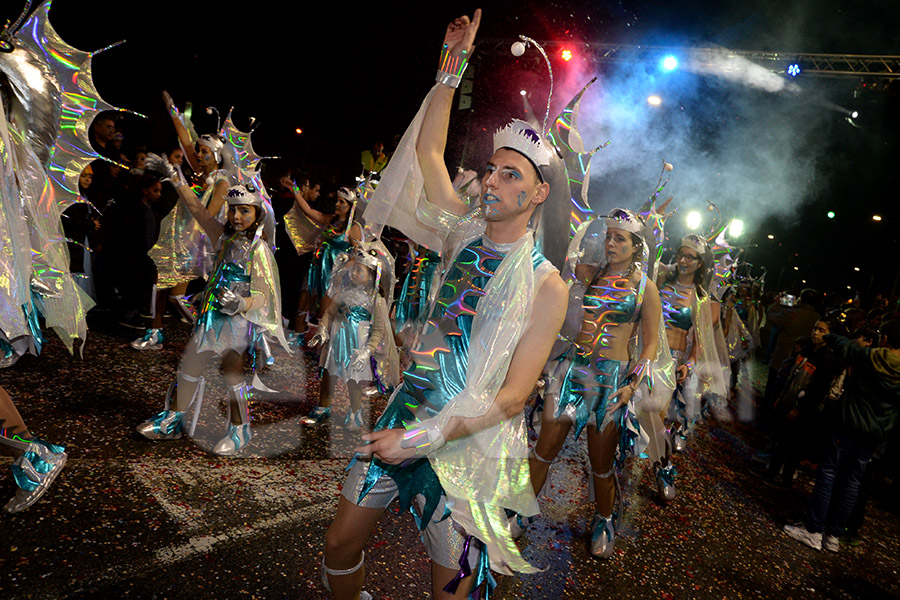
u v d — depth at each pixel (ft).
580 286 12.92
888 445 20.63
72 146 11.14
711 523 15.89
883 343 15.92
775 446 20.51
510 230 6.95
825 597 13.33
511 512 7.97
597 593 11.25
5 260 9.07
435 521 7.00
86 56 11.02
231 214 13.03
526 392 6.41
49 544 8.83
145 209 20.11
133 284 20.47
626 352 12.87
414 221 7.98
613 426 12.42
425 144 7.72
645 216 12.96
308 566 9.72
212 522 10.37
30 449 9.78
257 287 13.08
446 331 6.97
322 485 12.63
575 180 11.57
